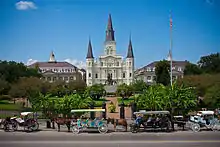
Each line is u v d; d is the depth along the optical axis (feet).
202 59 417.90
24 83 350.23
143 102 161.79
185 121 146.92
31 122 139.03
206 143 97.71
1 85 342.64
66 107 148.05
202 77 264.72
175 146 92.32
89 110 143.02
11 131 136.56
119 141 104.17
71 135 122.83
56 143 100.58
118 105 287.07
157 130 134.10
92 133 129.08
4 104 293.23
